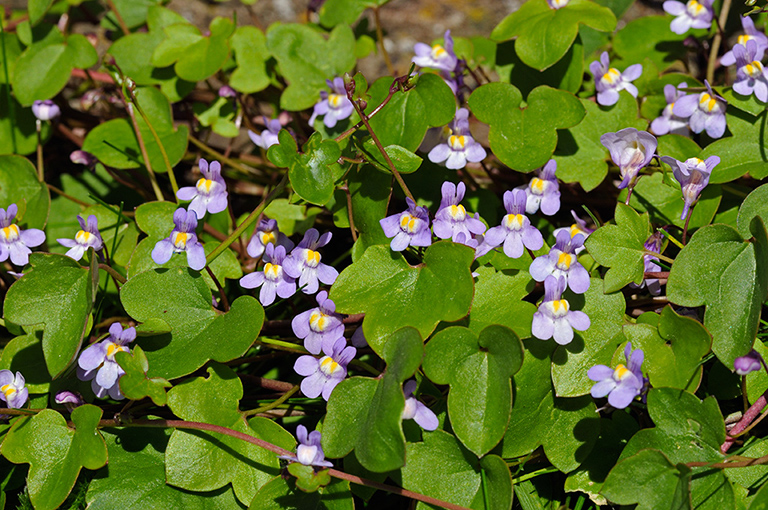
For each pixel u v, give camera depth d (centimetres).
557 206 36
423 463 35
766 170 36
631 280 35
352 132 37
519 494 35
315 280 35
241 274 37
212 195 36
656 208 37
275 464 35
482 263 36
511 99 37
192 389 35
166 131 40
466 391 34
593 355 35
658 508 33
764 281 34
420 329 34
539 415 35
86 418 35
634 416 36
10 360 36
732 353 34
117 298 39
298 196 36
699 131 37
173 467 35
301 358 35
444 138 38
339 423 34
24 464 36
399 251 35
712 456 34
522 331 34
